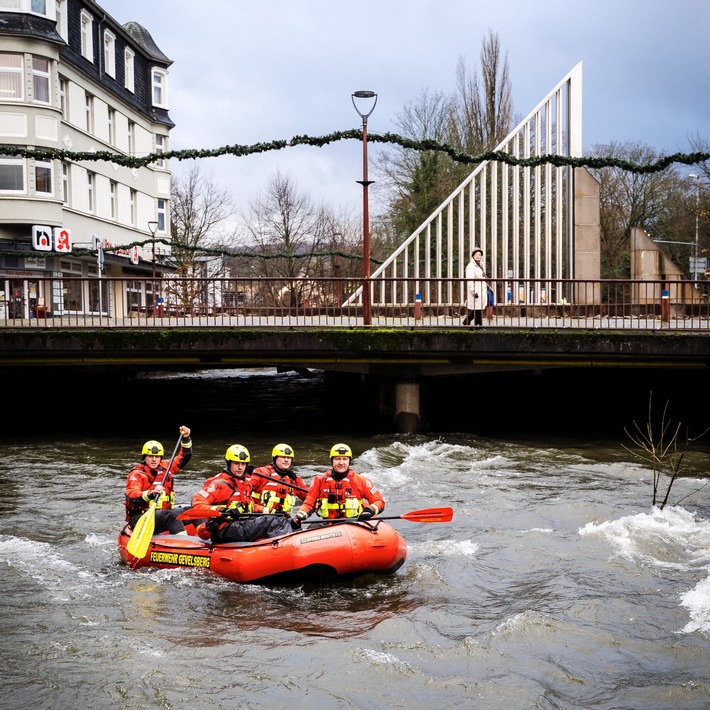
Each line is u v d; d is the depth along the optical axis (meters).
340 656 6.91
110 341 17.47
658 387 22.89
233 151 19.28
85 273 35.75
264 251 55.00
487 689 6.34
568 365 18.19
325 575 8.68
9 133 30.45
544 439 18.72
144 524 9.20
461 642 7.20
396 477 14.26
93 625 7.68
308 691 6.31
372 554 8.77
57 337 17.47
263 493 9.88
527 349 17.62
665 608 8.04
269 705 6.10
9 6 30.56
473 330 17.61
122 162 19.42
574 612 7.94
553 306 22.80
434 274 41.00
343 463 9.40
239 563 8.78
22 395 24.39
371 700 6.18
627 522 11.20
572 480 14.14
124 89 41.03
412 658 6.92
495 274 22.20
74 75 34.59
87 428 20.27
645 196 53.62
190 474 14.79
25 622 7.74
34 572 9.28
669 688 6.29
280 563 8.59
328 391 29.95
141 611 8.05
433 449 17.14
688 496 12.87
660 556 9.80
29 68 30.73
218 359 17.97
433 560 9.70
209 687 6.37
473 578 9.07
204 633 7.48
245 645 7.17
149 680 6.46
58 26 33.25
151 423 21.14
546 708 6.03
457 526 11.21
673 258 53.72
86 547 10.28
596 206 23.44
